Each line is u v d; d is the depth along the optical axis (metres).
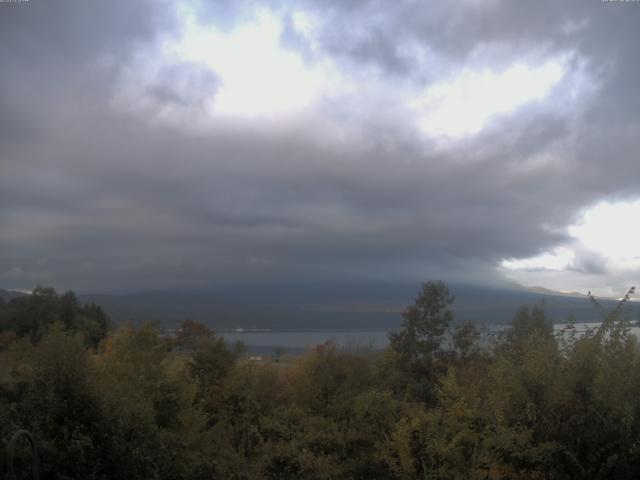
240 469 10.77
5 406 7.17
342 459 11.37
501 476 8.54
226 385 13.99
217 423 12.30
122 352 11.36
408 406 11.39
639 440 7.78
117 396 8.20
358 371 14.50
